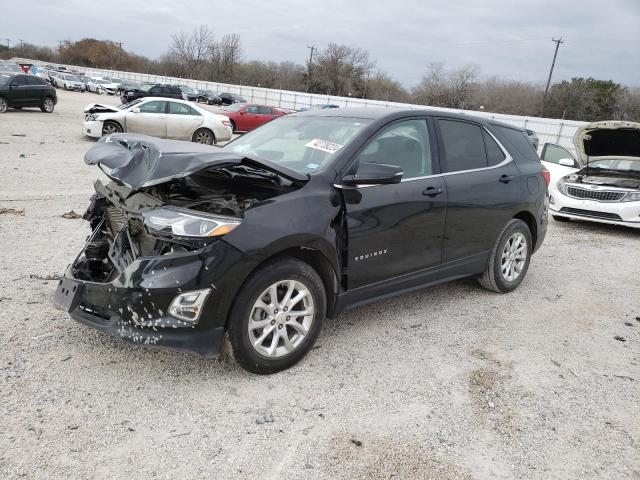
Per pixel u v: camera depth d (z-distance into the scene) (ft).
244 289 10.31
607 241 27.27
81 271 11.89
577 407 10.91
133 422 9.40
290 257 11.07
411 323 14.55
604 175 31.86
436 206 13.84
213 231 9.83
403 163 13.43
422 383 11.41
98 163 11.50
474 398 10.98
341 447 9.15
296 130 14.16
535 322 15.30
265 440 9.20
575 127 133.18
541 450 9.44
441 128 14.80
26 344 11.71
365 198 12.19
